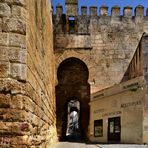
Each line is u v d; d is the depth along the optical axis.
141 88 23.41
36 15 9.44
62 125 35.12
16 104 6.16
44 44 13.70
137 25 36.12
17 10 6.41
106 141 28.11
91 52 35.25
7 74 6.19
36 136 8.16
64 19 35.50
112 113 27.36
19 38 6.34
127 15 36.19
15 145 6.07
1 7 6.35
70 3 35.78
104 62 35.16
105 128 28.58
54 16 35.41
